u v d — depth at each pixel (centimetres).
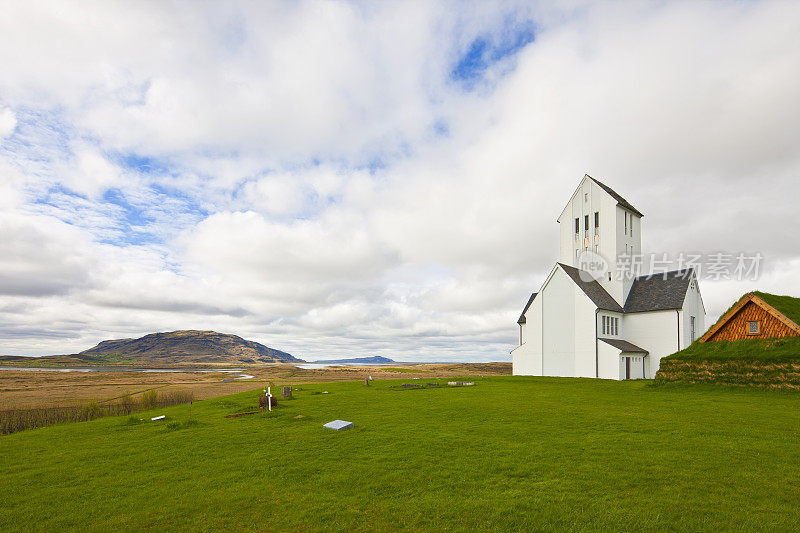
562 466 1186
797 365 2694
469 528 850
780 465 1161
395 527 870
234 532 886
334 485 1120
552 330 5419
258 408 2509
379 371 14300
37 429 2252
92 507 1048
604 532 812
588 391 3178
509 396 2858
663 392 2977
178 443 1659
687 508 897
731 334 3189
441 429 1717
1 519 990
